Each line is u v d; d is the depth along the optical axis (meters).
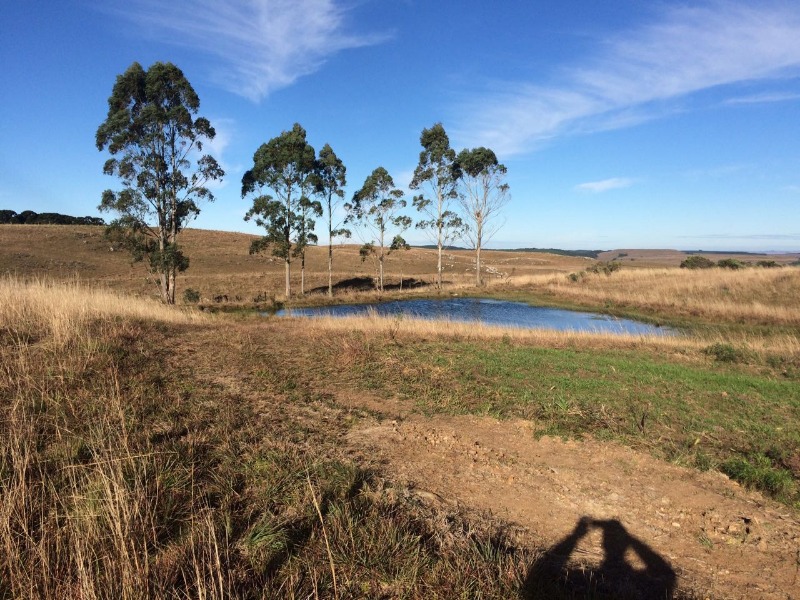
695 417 6.64
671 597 3.05
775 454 5.43
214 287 45.56
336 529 3.45
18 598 2.62
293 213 39.09
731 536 3.74
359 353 9.88
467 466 4.80
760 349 13.77
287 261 40.00
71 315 10.11
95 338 8.76
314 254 79.69
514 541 3.61
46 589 2.62
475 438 5.52
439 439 5.43
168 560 3.04
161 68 28.48
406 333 14.41
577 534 3.75
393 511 3.77
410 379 8.16
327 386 7.63
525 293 42.28
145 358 8.19
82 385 6.11
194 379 7.28
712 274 39.28
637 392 7.86
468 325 16.94
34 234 59.84
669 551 3.58
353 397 7.06
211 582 2.66
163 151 29.55
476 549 3.29
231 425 5.32
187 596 2.63
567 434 5.66
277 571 3.04
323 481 4.12
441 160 47.59
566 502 4.21
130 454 3.99
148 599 2.61
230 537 3.30
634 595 3.02
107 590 2.63
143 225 29.02
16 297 11.05
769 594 3.12
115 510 3.14
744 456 5.34
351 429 5.63
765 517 4.04
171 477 3.94
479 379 8.31
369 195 47.06
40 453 4.16
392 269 69.69
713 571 3.36
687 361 11.92
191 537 3.17
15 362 6.65
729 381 9.16
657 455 5.16
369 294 41.12
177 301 34.06
